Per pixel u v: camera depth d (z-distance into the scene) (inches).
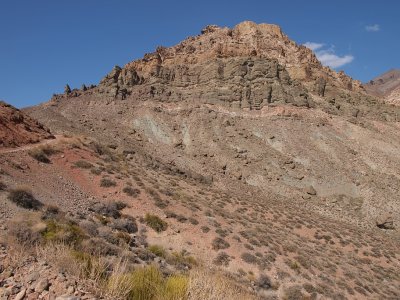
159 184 1572.3
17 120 1381.6
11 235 433.1
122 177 1380.4
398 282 1535.4
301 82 5831.7
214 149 3858.3
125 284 222.8
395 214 3105.3
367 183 3548.2
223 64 5541.3
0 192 760.3
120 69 5457.7
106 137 3257.9
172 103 4901.6
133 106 4650.6
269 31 6904.5
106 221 969.5
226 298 235.1
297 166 3722.9
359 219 2972.4
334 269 1360.7
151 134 4055.1
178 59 5846.5
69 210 917.2
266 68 5388.8
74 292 203.9
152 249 809.5
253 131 4301.2
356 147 4261.8
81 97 4803.2
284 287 1037.2
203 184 2485.2
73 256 261.1
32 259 254.8
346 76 6643.7
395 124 5511.8
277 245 1348.4
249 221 1649.9
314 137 4301.2
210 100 4945.9
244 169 3548.2
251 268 1075.3
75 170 1258.6
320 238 1900.8
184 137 4114.2
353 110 5457.7
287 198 3164.4
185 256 948.6
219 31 6540.4
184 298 224.7
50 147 1310.3
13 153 1108.5
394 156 4215.1
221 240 1160.8
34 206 765.3
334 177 3602.4
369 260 1733.5
